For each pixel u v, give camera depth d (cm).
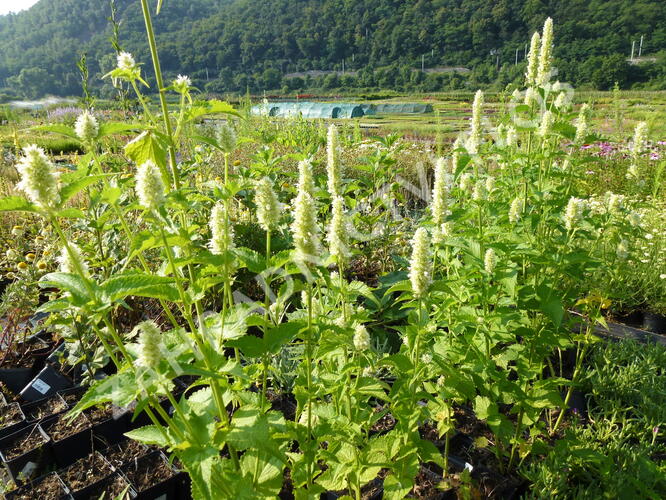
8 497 288
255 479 207
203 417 179
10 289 442
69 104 1427
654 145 958
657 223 608
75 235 490
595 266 324
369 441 260
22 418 356
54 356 425
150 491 292
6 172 896
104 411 361
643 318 550
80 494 289
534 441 317
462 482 296
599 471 298
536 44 392
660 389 374
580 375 398
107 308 161
